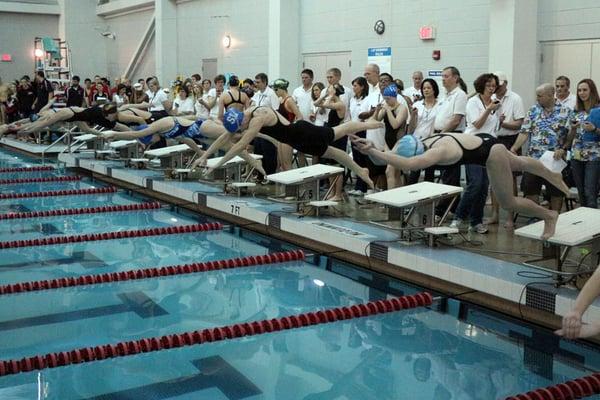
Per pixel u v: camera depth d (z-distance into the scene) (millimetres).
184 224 7816
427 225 5645
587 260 4977
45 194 9750
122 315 4703
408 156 4004
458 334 4387
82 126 9242
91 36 21719
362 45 11430
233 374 3727
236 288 5383
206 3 15797
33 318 4629
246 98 8297
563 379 3666
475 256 5203
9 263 6086
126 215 8445
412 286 5445
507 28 8570
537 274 4688
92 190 10078
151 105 10812
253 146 9617
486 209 7340
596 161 5672
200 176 9672
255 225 7543
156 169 10602
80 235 7066
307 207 7105
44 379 3633
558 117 5980
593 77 8219
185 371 3762
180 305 4938
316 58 12555
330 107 7539
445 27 9898
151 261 6172
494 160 4008
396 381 3639
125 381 3621
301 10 12750
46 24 22078
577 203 7113
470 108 6152
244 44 14609
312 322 4574
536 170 4191
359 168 5863
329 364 3877
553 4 8539
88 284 5480
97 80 16359
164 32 17000
